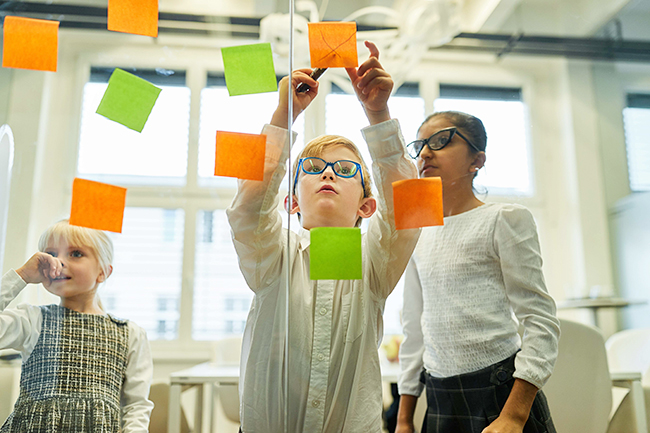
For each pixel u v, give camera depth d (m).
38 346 0.72
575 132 2.09
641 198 2.07
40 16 1.03
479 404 0.80
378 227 0.71
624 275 1.96
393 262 0.72
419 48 1.64
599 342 1.18
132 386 0.78
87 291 0.79
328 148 0.76
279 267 0.70
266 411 0.67
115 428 0.72
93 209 0.61
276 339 0.68
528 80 2.00
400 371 1.01
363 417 0.67
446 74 1.67
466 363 0.83
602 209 2.07
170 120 0.95
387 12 1.59
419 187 0.65
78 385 0.71
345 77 1.25
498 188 1.34
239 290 1.26
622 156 2.11
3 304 0.71
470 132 0.92
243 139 0.62
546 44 1.92
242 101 0.96
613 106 2.12
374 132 0.67
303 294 0.70
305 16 1.49
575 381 1.17
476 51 1.75
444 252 0.89
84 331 0.76
